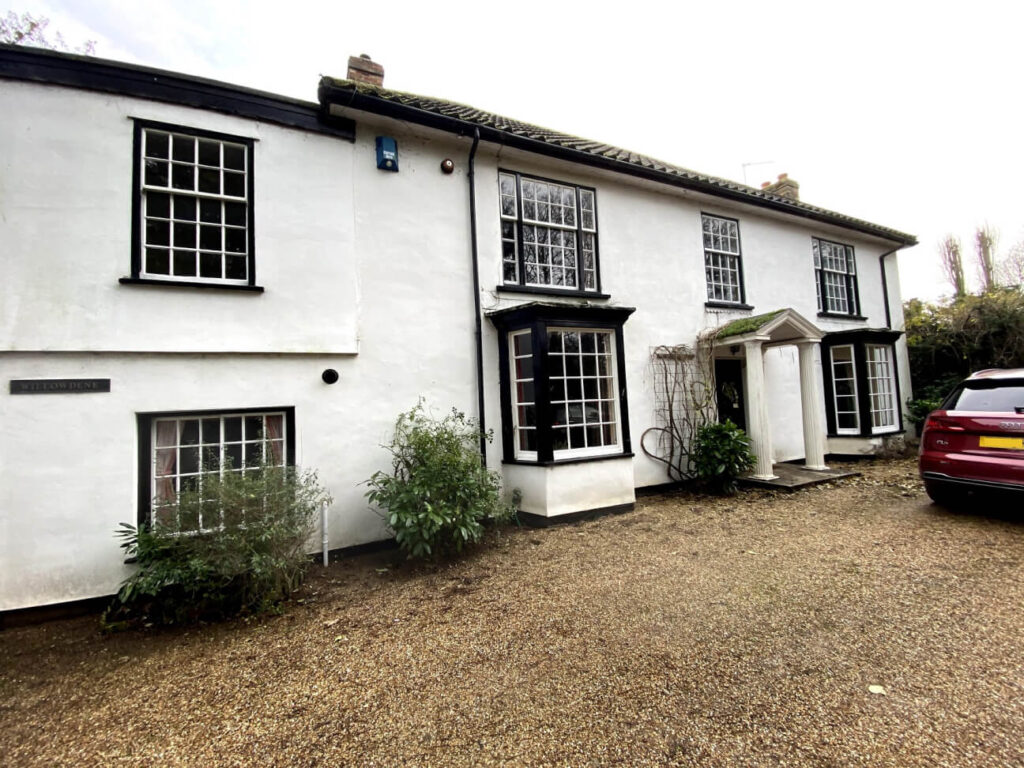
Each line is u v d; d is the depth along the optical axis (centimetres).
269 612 419
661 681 284
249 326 540
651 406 852
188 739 258
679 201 932
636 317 852
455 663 319
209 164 549
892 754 218
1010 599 368
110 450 471
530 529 647
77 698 305
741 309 997
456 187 699
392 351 627
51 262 462
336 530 573
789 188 1349
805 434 938
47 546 442
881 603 373
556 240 795
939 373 1326
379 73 792
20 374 446
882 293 1298
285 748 245
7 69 464
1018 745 221
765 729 239
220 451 526
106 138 494
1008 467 526
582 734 242
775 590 409
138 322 490
